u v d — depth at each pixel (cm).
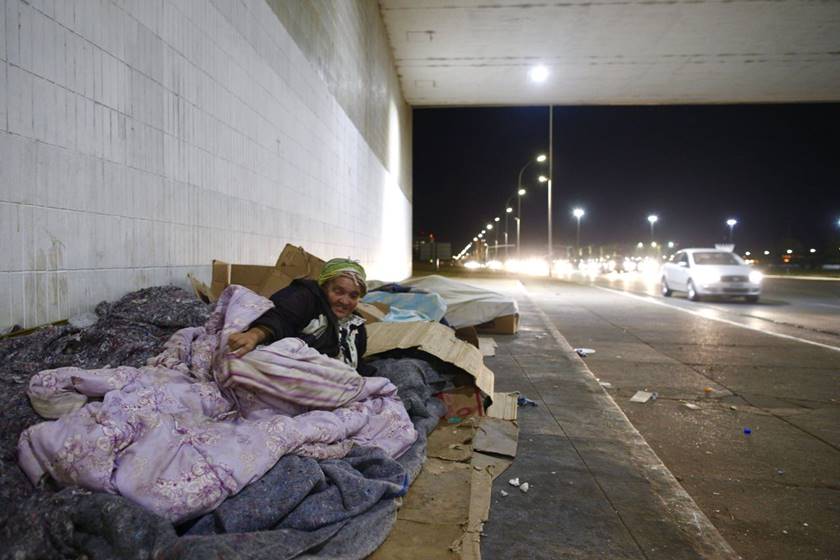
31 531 192
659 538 270
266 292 495
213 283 527
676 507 303
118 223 401
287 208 765
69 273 353
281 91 739
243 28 614
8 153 305
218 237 559
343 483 253
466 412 435
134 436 232
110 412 236
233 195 592
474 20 1786
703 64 2197
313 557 210
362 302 618
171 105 470
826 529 305
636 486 329
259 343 297
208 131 535
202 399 273
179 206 484
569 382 580
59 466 216
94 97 375
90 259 373
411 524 262
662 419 500
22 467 222
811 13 1736
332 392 305
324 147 960
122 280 407
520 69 2239
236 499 225
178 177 482
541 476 339
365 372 381
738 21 1798
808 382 634
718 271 1673
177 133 480
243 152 617
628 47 2023
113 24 393
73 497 204
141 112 428
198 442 236
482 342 790
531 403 492
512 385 566
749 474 380
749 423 490
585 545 262
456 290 908
